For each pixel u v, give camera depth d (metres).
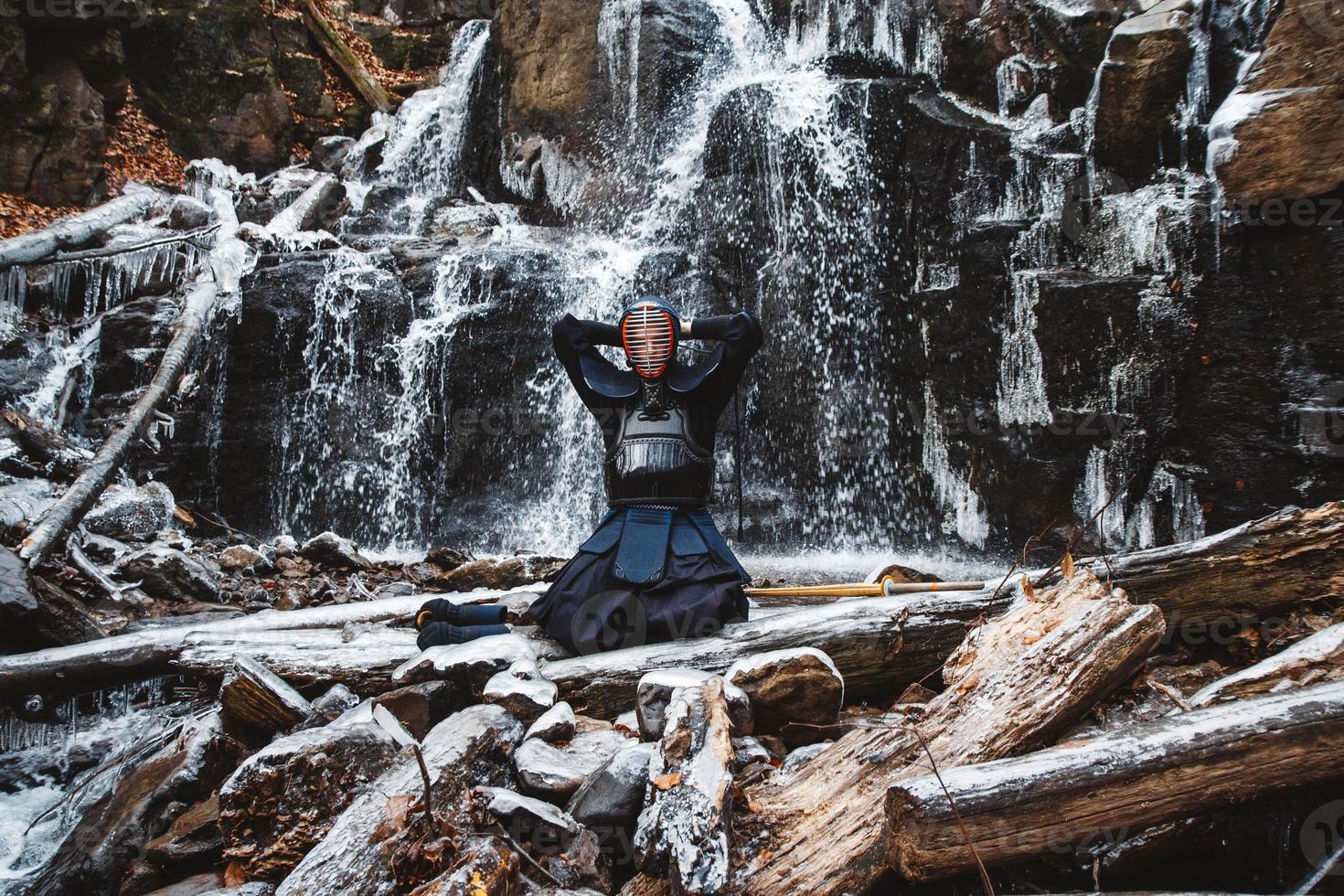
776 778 2.40
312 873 2.13
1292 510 3.19
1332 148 6.28
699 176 9.82
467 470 8.77
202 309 8.41
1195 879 2.23
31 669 3.61
